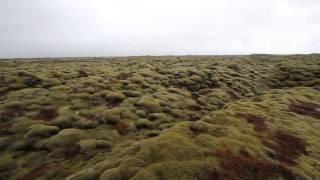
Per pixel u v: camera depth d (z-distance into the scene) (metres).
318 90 53.84
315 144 22.73
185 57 124.50
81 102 36.19
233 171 16.09
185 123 23.61
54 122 29.23
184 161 16.53
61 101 36.22
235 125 24.56
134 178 14.87
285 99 40.34
